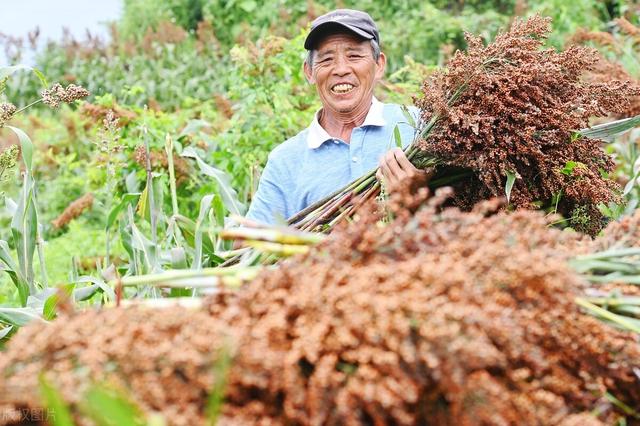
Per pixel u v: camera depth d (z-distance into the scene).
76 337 1.22
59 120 7.95
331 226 2.28
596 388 1.38
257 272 1.41
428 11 7.78
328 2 8.78
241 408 1.20
